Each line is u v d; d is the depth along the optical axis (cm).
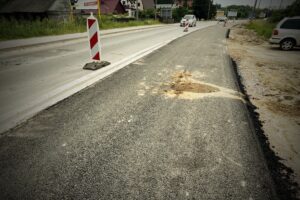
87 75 549
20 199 180
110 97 404
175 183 201
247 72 653
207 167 224
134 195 187
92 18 577
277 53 1082
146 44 1168
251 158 241
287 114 365
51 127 293
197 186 198
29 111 339
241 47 1221
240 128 306
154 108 361
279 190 197
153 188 195
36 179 202
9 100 382
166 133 287
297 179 212
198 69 635
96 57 620
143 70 606
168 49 998
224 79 541
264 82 554
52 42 1181
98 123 307
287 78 605
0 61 709
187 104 382
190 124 312
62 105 364
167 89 455
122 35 1717
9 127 290
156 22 3959
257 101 419
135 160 232
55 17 2536
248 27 3281
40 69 609
